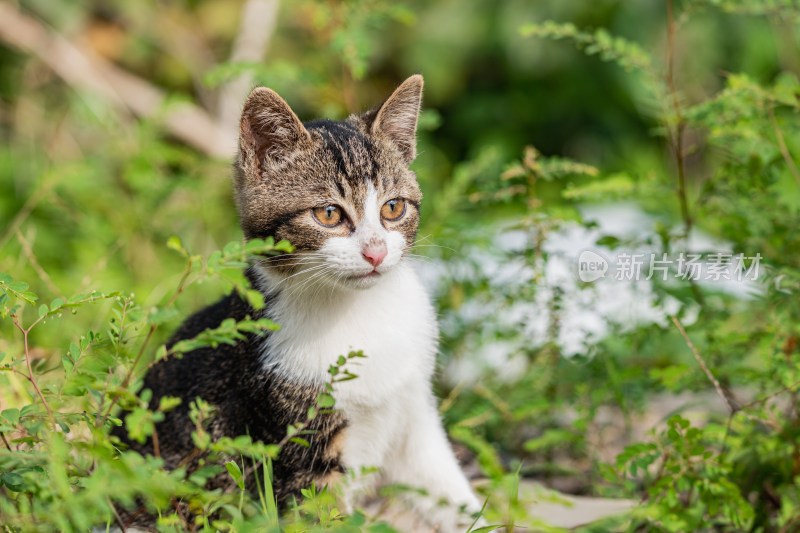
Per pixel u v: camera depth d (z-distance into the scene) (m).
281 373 4.38
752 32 10.77
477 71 12.02
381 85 11.73
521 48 11.12
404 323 4.61
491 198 6.08
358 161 4.59
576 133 11.83
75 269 7.29
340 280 4.41
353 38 6.42
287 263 4.49
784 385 4.54
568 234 6.07
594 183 5.67
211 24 11.88
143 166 7.94
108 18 11.62
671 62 5.63
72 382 3.20
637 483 5.21
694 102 10.98
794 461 4.49
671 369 4.61
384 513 4.99
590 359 5.73
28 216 8.03
